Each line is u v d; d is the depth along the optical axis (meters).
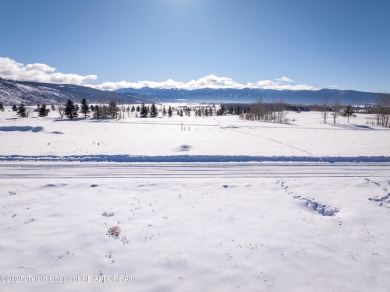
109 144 27.52
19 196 12.31
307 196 12.95
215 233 9.45
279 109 97.19
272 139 33.88
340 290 6.80
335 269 7.63
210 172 17.00
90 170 17.05
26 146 24.78
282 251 8.45
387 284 7.04
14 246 8.30
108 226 9.72
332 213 11.41
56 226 9.61
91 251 8.20
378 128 61.53
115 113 98.81
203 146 26.84
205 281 7.08
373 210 11.43
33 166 17.66
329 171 17.41
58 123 61.41
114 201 11.98
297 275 7.37
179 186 14.12
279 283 7.05
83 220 10.10
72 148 24.16
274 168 18.08
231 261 7.91
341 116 106.06
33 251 8.09
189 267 7.61
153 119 93.25
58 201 11.84
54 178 15.20
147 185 14.16
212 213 11.01
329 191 13.62
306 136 38.41
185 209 11.34
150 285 6.88
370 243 8.97
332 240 9.13
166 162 19.45
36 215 10.43
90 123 66.12
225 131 47.38
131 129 50.00
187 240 8.97
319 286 6.95
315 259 8.08
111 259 7.87
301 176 16.25
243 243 8.85
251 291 6.75
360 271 7.55
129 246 8.54
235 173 16.83
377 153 22.72
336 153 22.73
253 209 11.46
